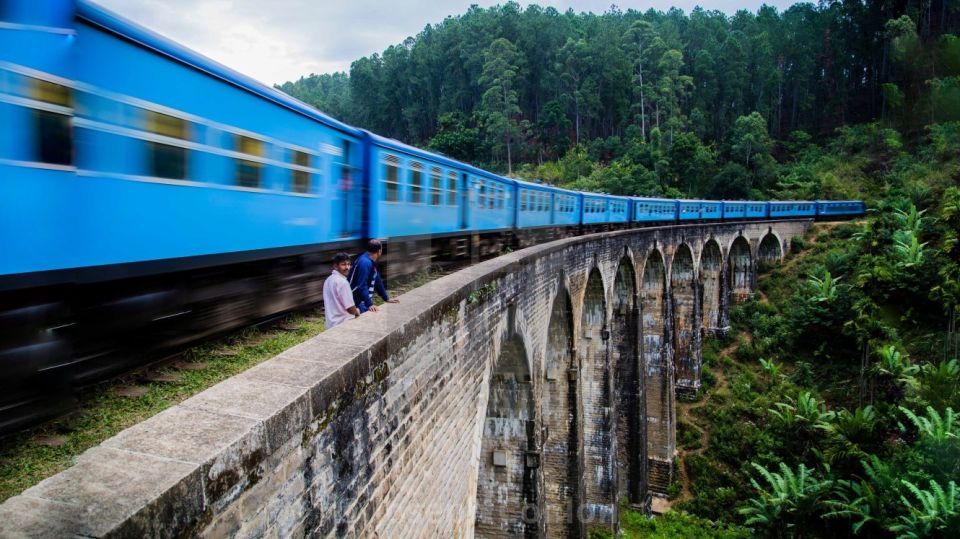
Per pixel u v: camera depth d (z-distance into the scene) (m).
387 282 11.21
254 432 3.29
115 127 5.05
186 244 6.08
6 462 3.82
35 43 4.16
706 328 37.66
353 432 4.64
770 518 22.14
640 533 23.20
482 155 73.06
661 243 26.55
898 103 54.94
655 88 73.69
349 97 108.00
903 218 34.19
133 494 2.55
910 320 27.17
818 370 30.12
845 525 20.47
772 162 60.78
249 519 3.30
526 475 13.67
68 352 4.71
